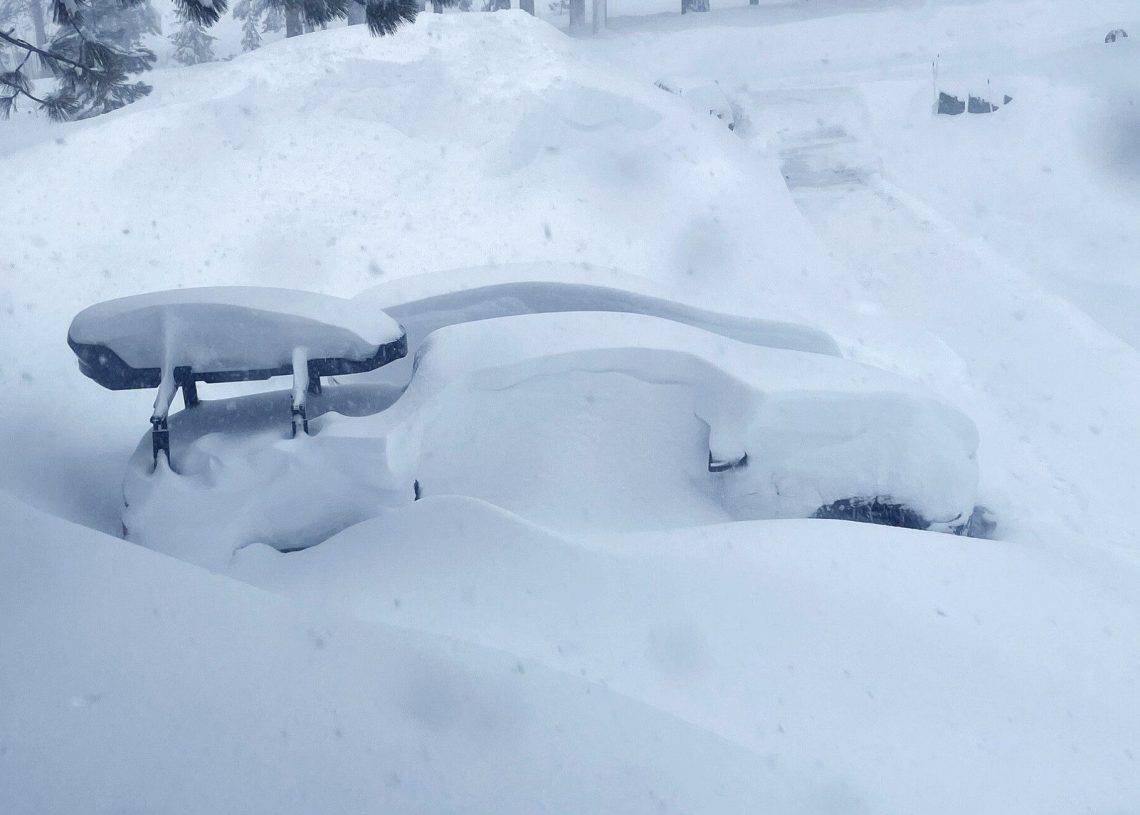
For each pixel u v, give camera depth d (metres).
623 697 3.07
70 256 10.59
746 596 4.46
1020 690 4.04
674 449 6.70
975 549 5.58
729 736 3.21
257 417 6.38
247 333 5.93
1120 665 4.49
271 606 2.99
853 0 41.00
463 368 6.29
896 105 28.22
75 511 6.28
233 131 12.48
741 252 12.05
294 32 27.91
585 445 6.52
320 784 2.22
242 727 2.37
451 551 4.69
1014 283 15.59
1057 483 9.17
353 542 5.07
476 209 11.97
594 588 4.38
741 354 6.96
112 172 11.88
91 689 2.40
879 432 6.57
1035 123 24.95
